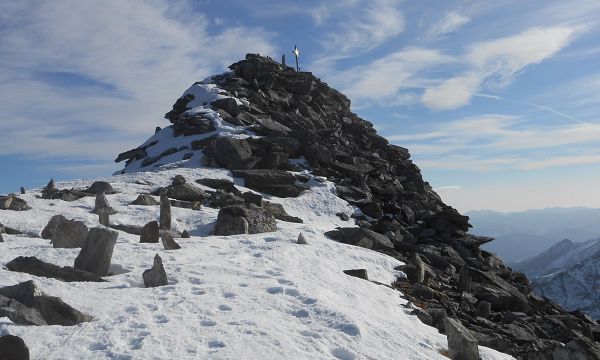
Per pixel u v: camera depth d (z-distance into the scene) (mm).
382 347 10930
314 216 32969
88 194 30453
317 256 19953
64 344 9141
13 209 25828
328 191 37344
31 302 10227
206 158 40750
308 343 10289
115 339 9445
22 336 9242
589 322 24266
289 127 49719
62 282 12820
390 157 51750
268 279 14977
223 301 12320
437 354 11508
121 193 31438
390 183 43875
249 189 36094
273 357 9352
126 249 17719
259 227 25109
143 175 36219
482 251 31828
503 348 14469
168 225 23625
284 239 22547
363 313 13391
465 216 32719
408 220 34656
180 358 8891
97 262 14414
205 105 51812
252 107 51625
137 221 25422
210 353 9234
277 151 41531
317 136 44375
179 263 16031
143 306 11438
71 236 17766
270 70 59312
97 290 12500
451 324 11992
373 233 25656
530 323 19547
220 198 31531
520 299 22000
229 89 54812
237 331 10344
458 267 27141
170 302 11891
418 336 12562
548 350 13297
